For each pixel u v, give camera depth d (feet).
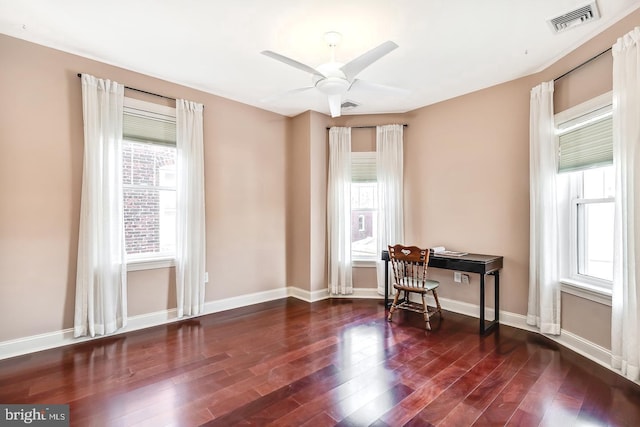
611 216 8.89
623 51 7.54
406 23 8.08
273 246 14.97
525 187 11.09
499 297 11.72
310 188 14.79
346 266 15.02
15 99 8.85
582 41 8.92
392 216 14.42
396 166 14.44
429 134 13.80
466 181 12.62
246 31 8.50
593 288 8.76
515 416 6.33
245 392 7.18
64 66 9.59
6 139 8.73
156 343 9.83
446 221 13.23
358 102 13.56
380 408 6.60
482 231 12.17
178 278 11.67
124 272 10.39
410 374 7.99
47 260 9.30
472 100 12.46
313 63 10.32
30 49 9.06
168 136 11.66
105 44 9.21
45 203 9.28
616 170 7.71
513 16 7.79
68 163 9.63
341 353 9.20
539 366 8.38
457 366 8.40
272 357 8.94
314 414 6.40
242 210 13.85
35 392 7.13
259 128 14.44
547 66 10.32
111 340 10.00
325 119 15.31
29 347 9.04
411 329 11.09
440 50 9.41
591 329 8.88
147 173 11.48
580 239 9.77
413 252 11.59
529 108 10.98
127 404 6.70
